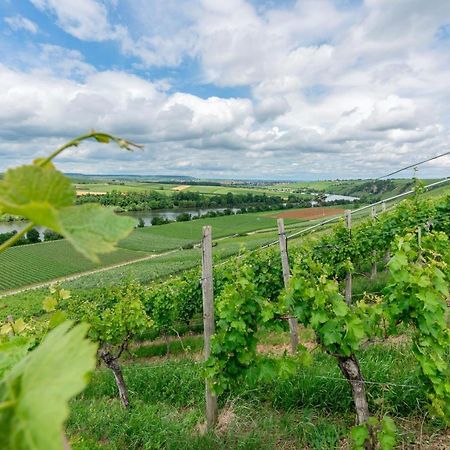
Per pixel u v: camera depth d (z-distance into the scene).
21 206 0.31
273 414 5.45
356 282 13.27
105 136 0.50
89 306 12.39
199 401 7.04
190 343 12.94
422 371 4.33
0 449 0.32
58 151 0.47
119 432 5.71
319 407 5.46
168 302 14.02
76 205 0.35
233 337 4.88
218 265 15.01
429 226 9.83
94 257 0.31
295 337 7.89
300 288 4.38
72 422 6.21
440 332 4.18
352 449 4.21
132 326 8.80
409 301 4.25
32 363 0.39
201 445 4.96
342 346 4.08
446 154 7.75
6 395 0.37
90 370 0.36
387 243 11.06
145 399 8.01
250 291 4.97
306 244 12.38
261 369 4.86
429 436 4.44
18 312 34.03
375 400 4.29
